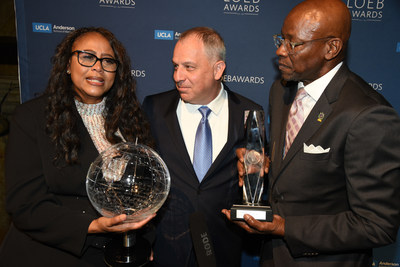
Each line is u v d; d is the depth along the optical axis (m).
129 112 1.37
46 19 2.12
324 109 1.17
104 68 1.21
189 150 1.56
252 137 1.27
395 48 2.08
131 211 1.05
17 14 2.11
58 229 1.13
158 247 1.58
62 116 1.18
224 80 2.19
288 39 1.17
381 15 2.05
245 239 2.21
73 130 1.18
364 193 1.06
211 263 1.12
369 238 1.05
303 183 1.20
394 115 1.03
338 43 1.12
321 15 1.11
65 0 2.09
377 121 1.02
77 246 1.13
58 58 1.22
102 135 1.28
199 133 1.54
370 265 1.27
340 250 1.14
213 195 1.52
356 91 1.15
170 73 2.20
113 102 1.34
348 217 1.12
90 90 1.20
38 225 1.13
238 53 2.15
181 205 1.52
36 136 1.18
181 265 1.55
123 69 1.30
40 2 2.09
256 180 1.26
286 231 1.17
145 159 1.10
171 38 2.15
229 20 2.11
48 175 1.17
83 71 1.18
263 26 2.11
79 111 1.27
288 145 1.31
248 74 2.18
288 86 1.47
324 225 1.14
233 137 1.53
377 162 1.03
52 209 1.17
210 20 2.12
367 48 2.09
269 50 2.14
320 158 1.16
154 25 2.13
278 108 1.47
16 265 1.20
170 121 1.55
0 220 2.58
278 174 1.28
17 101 2.47
